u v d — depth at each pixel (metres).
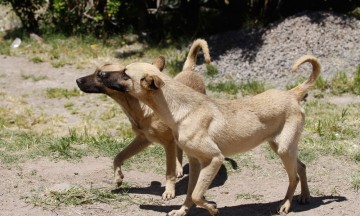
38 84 12.31
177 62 13.12
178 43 14.46
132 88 5.89
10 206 6.34
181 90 5.93
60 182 7.09
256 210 6.47
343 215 6.26
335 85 11.35
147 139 6.86
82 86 6.52
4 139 8.86
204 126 5.91
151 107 5.98
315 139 8.77
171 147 6.76
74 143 8.53
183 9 15.32
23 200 6.48
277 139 6.25
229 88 11.66
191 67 7.97
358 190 6.95
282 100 6.25
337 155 8.03
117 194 6.78
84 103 11.20
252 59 12.78
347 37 12.89
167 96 5.89
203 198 6.28
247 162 7.87
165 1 15.42
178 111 5.89
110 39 14.98
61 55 13.99
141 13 15.19
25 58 13.91
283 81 11.85
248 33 13.79
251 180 7.39
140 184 7.23
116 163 6.88
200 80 7.70
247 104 6.20
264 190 7.06
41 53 14.20
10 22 16.12
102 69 6.42
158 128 6.61
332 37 12.91
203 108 5.95
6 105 10.95
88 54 14.08
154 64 6.75
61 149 8.05
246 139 6.12
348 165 7.71
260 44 13.17
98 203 6.50
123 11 15.06
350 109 10.32
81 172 7.47
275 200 6.73
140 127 6.71
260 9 15.20
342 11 14.68
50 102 11.28
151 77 5.72
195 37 14.56
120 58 13.88
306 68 12.10
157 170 7.65
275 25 13.65
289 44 12.92
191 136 5.86
